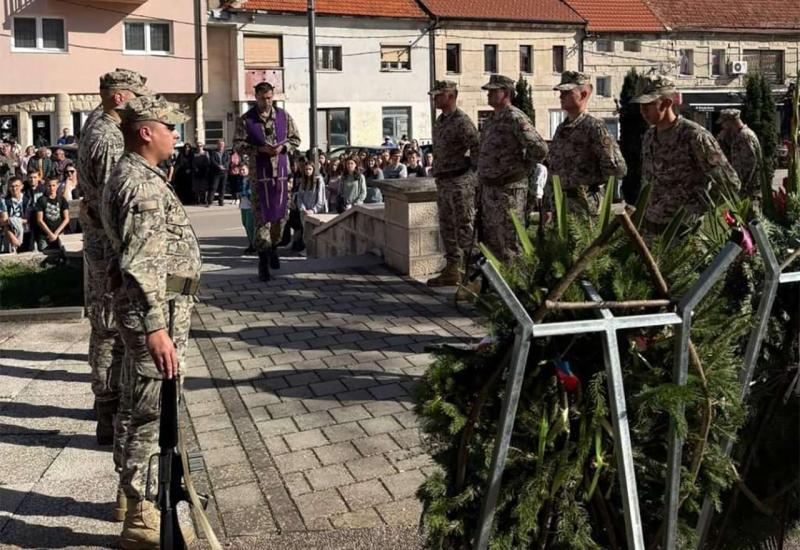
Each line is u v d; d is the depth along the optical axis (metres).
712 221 3.36
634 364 2.77
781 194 3.52
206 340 7.66
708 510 3.01
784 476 3.38
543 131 44.38
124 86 4.59
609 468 2.76
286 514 4.31
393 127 40.81
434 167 9.12
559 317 2.69
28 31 31.73
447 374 2.75
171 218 3.84
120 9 32.94
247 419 5.63
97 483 4.79
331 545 4.01
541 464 2.70
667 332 2.77
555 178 2.90
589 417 2.70
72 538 4.17
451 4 41.94
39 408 6.02
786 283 3.24
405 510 4.32
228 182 28.92
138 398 3.90
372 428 5.40
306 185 18.48
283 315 8.45
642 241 2.60
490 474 2.62
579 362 2.74
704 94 46.31
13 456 5.16
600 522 2.83
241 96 36.81
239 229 20.95
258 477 4.73
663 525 2.74
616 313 2.71
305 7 37.84
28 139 31.89
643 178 6.25
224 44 36.69
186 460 3.25
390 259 10.58
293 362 6.88
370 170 22.22
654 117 6.01
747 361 3.01
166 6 33.81
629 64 45.66
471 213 9.03
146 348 3.82
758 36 47.66
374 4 39.91
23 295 10.31
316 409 5.78
